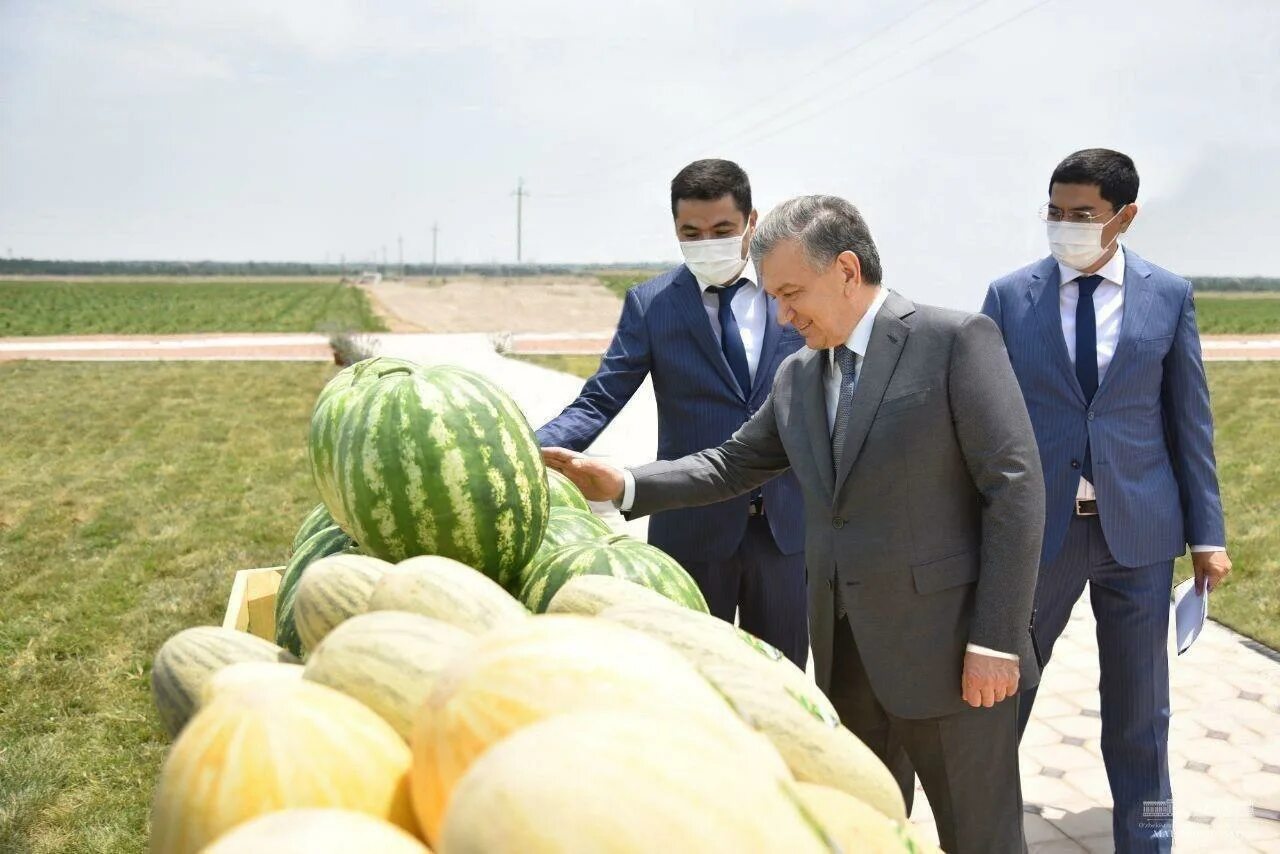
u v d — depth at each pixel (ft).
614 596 6.02
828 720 5.03
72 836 13.25
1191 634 11.22
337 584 6.04
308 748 3.81
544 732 2.95
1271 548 23.91
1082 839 12.08
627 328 12.05
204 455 40.98
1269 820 12.30
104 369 76.18
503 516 7.48
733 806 2.83
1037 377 11.19
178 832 3.69
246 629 9.98
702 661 5.11
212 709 4.03
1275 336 115.85
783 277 8.04
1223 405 51.42
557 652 3.66
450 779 3.50
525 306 208.23
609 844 2.63
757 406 11.36
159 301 222.69
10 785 14.30
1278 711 15.15
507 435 7.67
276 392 61.72
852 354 8.56
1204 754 13.91
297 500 32.86
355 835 3.07
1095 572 11.16
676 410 11.74
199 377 70.28
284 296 252.21
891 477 8.32
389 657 4.47
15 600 22.77
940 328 8.18
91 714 16.87
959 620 8.48
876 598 8.55
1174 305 11.00
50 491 34.09
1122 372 10.77
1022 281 11.63
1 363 81.51
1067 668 17.11
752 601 11.60
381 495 7.29
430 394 7.55
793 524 11.27
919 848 4.08
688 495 9.88
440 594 5.45
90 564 25.63
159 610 22.00
